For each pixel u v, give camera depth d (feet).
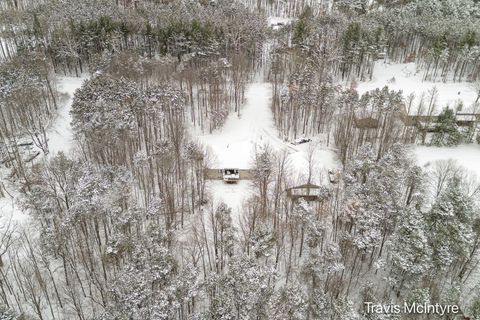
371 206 232.73
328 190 265.54
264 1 620.49
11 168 301.43
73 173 258.37
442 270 225.97
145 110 322.75
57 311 218.18
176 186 285.02
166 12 509.76
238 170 305.94
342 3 600.80
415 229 219.82
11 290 220.84
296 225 248.93
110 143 293.02
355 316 200.75
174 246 245.04
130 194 273.13
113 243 222.48
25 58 389.39
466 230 224.33
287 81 412.57
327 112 359.66
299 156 322.14
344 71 452.76
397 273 225.35
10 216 262.67
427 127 344.08
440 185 270.26
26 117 328.49
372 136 339.36
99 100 315.17
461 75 455.22
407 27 493.77
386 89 353.92
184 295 197.57
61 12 489.26
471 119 358.43
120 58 400.06
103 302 209.77
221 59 397.39
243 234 251.80
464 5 578.25
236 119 378.53
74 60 433.89
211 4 565.94
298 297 201.05
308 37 443.73
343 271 225.97
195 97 393.09
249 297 193.67
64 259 216.13
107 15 474.08
